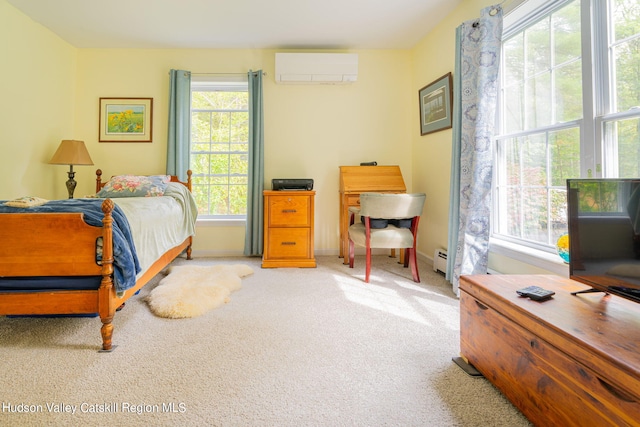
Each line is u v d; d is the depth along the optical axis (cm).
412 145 363
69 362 139
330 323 182
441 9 275
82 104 343
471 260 220
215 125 366
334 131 362
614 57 152
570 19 177
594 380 78
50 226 144
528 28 207
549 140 192
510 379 109
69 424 103
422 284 255
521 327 104
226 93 366
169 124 335
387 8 273
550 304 107
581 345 81
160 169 348
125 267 152
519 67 215
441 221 301
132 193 277
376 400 115
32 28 286
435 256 291
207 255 353
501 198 233
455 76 244
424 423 104
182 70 339
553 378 90
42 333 166
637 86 143
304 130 360
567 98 179
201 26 301
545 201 196
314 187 363
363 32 318
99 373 131
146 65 346
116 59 344
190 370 134
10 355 144
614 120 150
